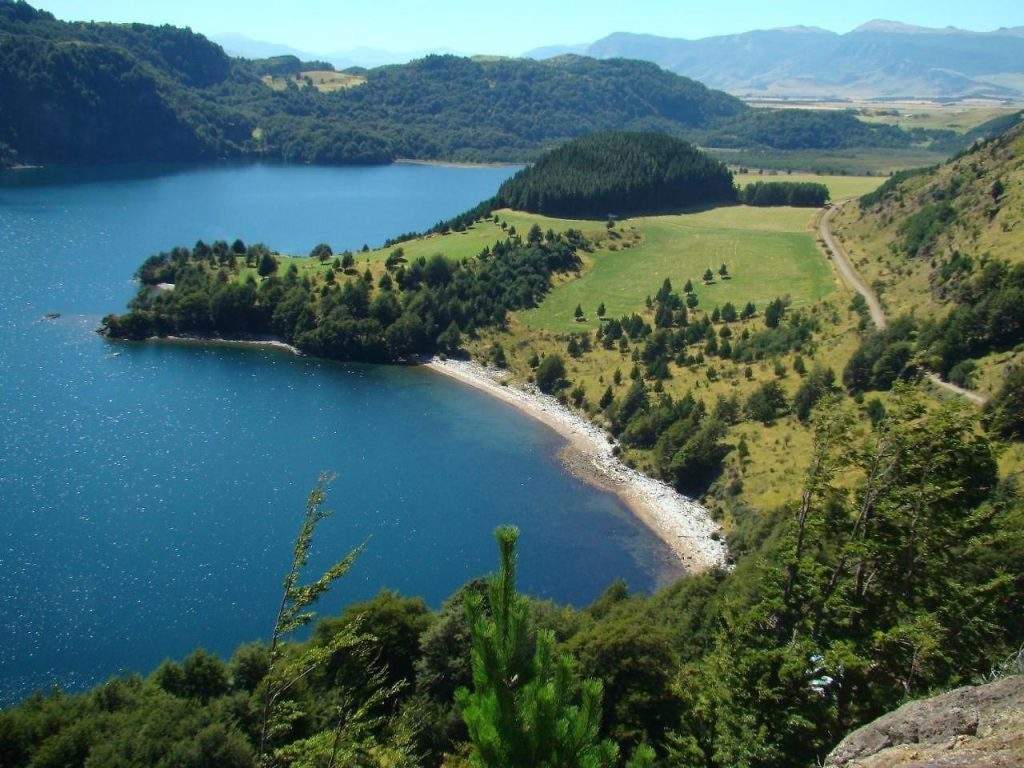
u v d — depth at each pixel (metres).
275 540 88.19
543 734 13.04
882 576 31.95
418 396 137.12
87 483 97.50
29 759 38.47
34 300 169.50
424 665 46.00
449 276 174.00
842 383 106.12
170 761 35.59
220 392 133.75
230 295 163.25
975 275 121.00
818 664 28.50
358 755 21.64
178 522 90.12
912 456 31.31
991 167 168.75
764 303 161.25
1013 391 72.81
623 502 101.62
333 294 164.62
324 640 47.31
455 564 87.19
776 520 82.94
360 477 105.94
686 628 53.66
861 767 16.42
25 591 75.56
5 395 123.38
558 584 84.31
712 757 27.98
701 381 124.81
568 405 131.75
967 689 17.59
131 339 156.50
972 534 31.50
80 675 65.44
